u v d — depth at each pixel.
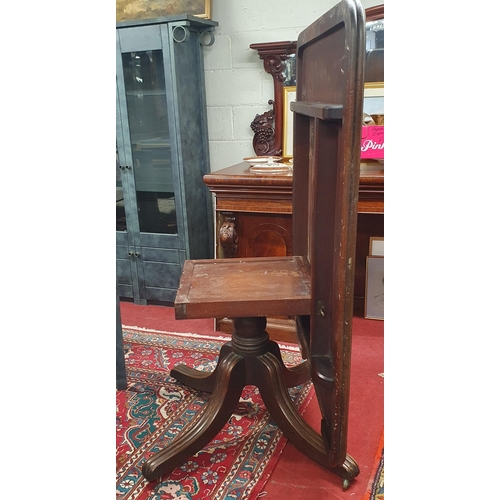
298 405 1.66
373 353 1.96
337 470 1.30
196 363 1.96
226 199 2.07
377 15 2.12
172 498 1.25
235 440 1.49
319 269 1.17
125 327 2.34
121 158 2.48
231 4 2.44
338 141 1.05
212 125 2.64
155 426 1.56
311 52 1.33
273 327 2.14
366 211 1.97
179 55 2.32
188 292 1.28
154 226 2.55
